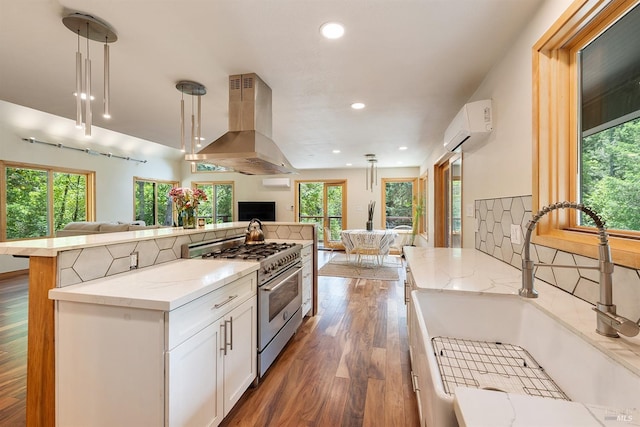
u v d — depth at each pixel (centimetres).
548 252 147
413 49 198
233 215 905
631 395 73
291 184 878
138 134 438
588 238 126
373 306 374
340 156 633
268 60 213
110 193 703
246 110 239
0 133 510
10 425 165
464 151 302
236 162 264
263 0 150
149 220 822
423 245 713
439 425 65
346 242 605
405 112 329
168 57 208
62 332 135
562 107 148
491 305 137
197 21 167
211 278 159
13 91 270
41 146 568
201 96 280
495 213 219
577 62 143
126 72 231
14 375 214
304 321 323
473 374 107
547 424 51
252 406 183
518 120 182
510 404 56
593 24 129
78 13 160
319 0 150
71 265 144
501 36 183
